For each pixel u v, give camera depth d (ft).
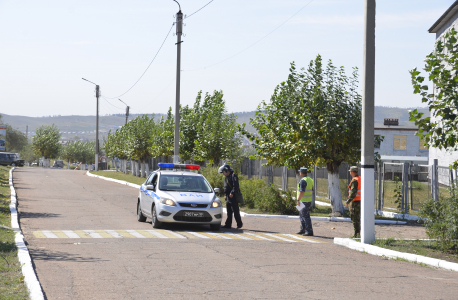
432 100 37.17
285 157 70.44
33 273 25.86
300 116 67.51
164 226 52.60
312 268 30.96
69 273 27.32
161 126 161.68
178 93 90.99
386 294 24.48
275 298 22.89
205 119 122.83
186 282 25.80
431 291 25.57
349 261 34.42
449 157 123.44
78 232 45.73
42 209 66.49
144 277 26.78
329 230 55.83
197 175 56.29
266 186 76.84
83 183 133.18
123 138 205.77
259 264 31.65
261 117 78.02
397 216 68.08
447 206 38.60
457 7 122.31
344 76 69.00
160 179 54.44
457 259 35.35
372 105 42.32
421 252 37.73
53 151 347.77
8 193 86.99
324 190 88.12
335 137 66.33
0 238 38.78
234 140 114.32
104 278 26.30
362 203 41.96
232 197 54.19
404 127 227.40
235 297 22.89
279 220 63.82
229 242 41.73
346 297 23.54
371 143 42.24
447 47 35.99
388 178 86.94
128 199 87.81
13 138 422.82
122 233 45.70
